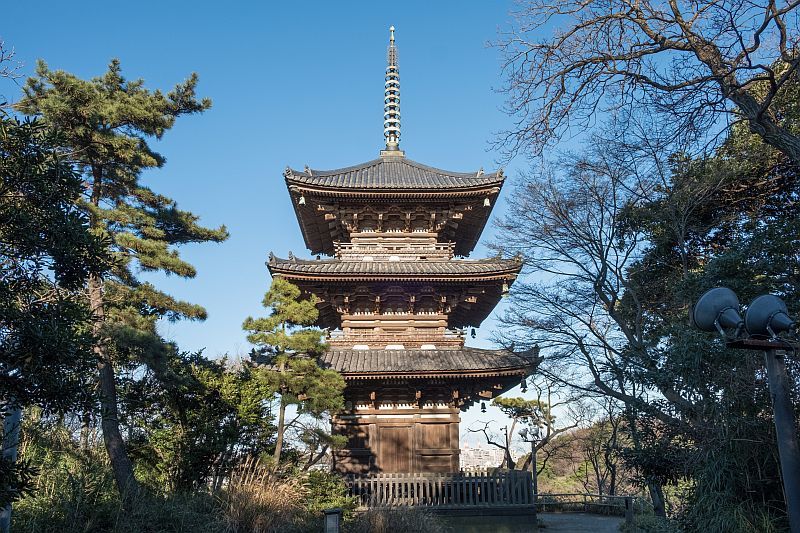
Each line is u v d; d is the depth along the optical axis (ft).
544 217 90.38
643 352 57.67
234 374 82.43
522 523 80.02
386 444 86.74
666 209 83.25
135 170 74.08
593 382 80.74
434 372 83.25
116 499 60.18
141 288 71.56
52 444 72.54
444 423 87.51
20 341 29.86
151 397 77.51
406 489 81.66
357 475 84.02
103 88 71.97
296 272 87.30
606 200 87.56
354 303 93.56
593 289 89.40
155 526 56.44
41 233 31.14
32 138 30.73
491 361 86.69
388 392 88.22
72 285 32.96
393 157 113.80
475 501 80.69
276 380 71.77
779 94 63.93
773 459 39.11
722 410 40.65
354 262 93.86
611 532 82.23
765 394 39.27
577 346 85.46
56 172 31.60
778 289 57.77
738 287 56.24
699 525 39.73
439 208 98.22
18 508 54.65
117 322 67.10
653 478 50.83
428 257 97.60
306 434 72.69
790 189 80.84
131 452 76.28
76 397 31.68
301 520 62.18
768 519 37.09
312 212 101.35
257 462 70.95
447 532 74.64
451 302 93.09
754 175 79.56
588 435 155.84
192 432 74.33
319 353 76.02
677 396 49.39
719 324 26.48
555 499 142.10
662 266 92.38
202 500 61.52
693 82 44.83
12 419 41.65
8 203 30.35
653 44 46.03
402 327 93.09
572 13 47.06
